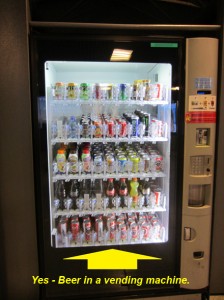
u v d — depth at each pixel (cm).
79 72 202
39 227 171
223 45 164
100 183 202
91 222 198
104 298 179
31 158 162
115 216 199
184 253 180
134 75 207
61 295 177
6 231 168
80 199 185
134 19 188
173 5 186
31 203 167
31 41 153
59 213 180
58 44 154
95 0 183
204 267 183
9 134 160
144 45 158
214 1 176
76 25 159
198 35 176
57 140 173
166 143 185
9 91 157
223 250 185
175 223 178
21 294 175
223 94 169
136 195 191
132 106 221
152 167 190
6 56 154
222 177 177
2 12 151
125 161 186
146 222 200
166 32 173
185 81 163
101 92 176
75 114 212
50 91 174
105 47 156
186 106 165
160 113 195
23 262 172
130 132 182
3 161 162
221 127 172
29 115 159
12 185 165
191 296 186
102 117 201
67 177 176
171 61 161
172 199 175
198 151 169
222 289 189
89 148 194
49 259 174
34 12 178
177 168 172
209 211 178
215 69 166
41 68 155
